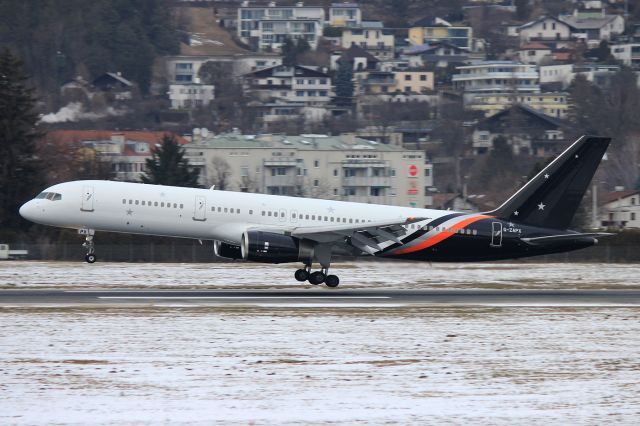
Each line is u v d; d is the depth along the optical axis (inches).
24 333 4635.8
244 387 3634.4
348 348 4402.1
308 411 3329.2
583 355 4347.9
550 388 3703.3
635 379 3873.0
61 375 3767.2
